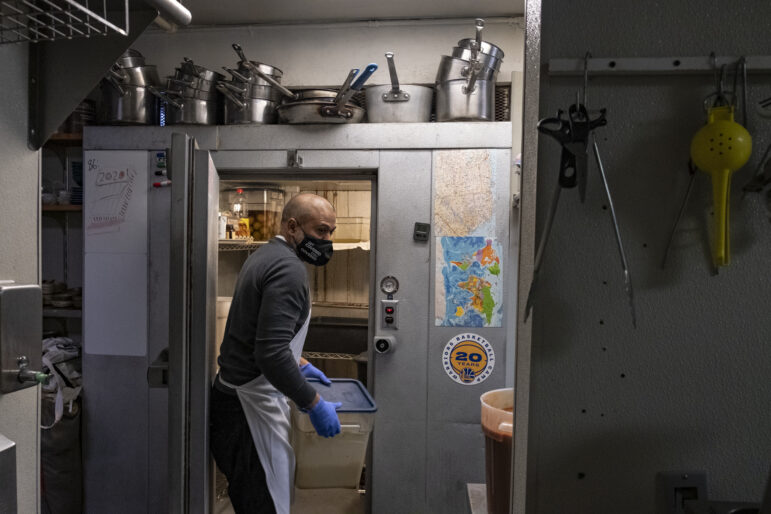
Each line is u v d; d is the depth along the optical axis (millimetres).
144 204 2531
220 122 2666
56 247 2961
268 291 1643
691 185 820
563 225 845
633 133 839
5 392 947
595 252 843
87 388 2568
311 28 2787
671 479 835
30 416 1089
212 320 1630
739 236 830
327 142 2477
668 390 841
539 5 863
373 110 2504
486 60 2379
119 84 2486
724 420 836
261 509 1719
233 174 2617
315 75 2791
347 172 2592
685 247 837
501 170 2418
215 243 1643
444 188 2447
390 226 2473
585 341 847
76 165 2822
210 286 1580
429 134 2443
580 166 798
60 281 2953
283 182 2982
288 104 2449
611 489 850
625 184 841
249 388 1714
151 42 2854
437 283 2457
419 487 2479
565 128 782
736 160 768
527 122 996
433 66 2740
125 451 2557
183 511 1508
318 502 2779
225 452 1712
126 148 2533
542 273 848
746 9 822
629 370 844
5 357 946
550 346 848
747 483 836
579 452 850
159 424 2539
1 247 1013
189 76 2475
